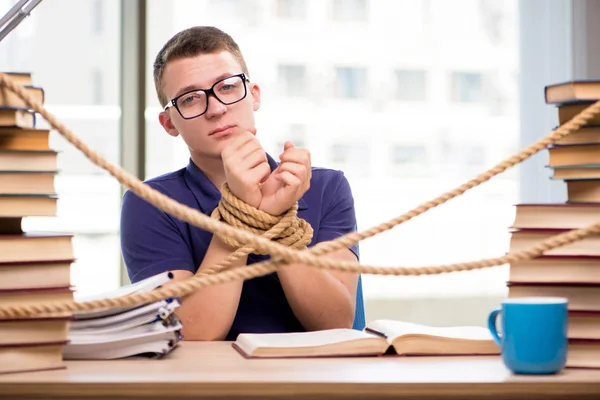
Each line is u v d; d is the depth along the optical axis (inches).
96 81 131.5
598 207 43.0
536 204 44.0
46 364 41.9
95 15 131.2
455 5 135.6
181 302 63.8
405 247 134.0
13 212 43.6
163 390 37.4
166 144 133.4
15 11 49.4
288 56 132.3
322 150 132.8
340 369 41.4
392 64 134.3
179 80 68.8
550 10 135.8
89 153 38.4
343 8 133.3
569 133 41.6
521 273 43.8
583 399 38.0
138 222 72.0
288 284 65.5
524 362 39.4
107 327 47.2
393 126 134.3
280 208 58.0
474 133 136.1
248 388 37.3
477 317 134.5
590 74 133.7
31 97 38.3
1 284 41.9
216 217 59.5
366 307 132.9
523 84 136.8
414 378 38.4
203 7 132.3
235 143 59.1
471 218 135.5
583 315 41.9
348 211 75.6
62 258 43.4
